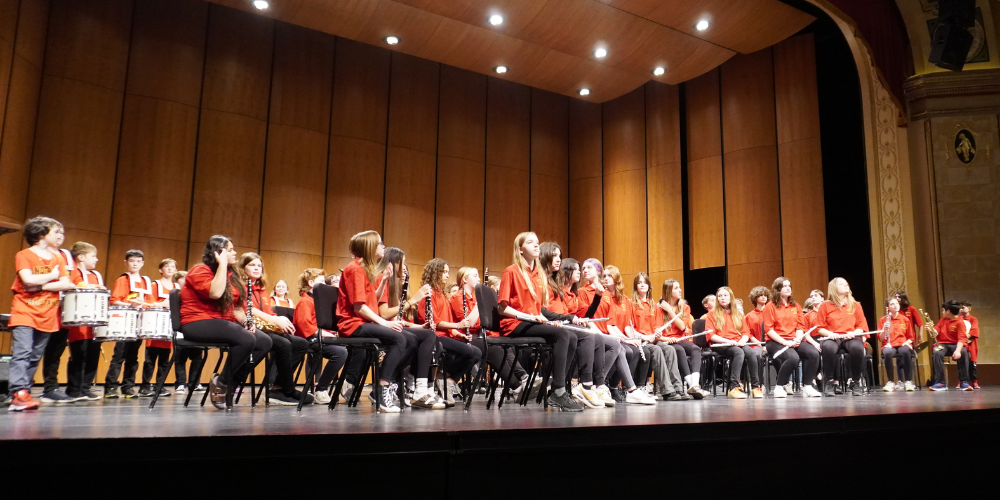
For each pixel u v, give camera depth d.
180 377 6.43
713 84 10.96
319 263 9.86
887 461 3.23
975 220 8.90
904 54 9.48
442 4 8.64
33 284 3.87
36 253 4.00
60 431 2.15
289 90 9.88
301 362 5.15
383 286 4.13
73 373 4.91
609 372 5.02
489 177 11.51
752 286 10.13
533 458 2.35
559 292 4.35
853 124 9.61
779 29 9.23
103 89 8.47
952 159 9.07
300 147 9.87
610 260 11.71
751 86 10.50
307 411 3.61
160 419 2.84
